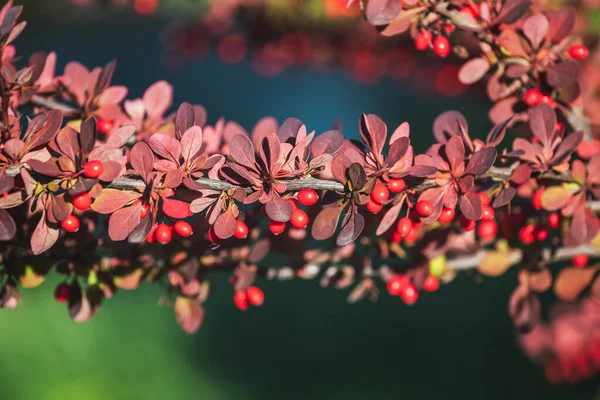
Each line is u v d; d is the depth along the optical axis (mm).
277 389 2555
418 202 1003
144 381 2418
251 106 5211
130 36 5078
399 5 1023
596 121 1138
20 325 2430
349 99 5176
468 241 1132
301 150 993
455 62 1731
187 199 1000
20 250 1071
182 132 1001
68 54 4805
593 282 1115
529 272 1123
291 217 996
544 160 1038
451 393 2557
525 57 1070
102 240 1079
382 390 2557
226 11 1809
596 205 1062
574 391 2529
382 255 1121
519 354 2684
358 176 987
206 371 2564
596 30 1415
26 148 987
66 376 2336
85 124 977
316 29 1794
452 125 1051
